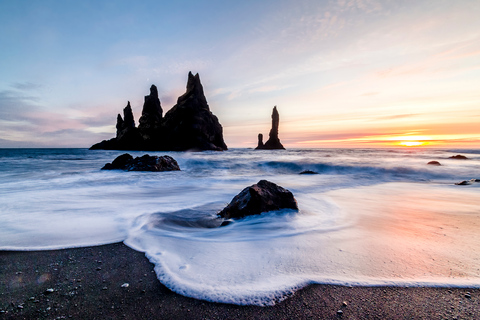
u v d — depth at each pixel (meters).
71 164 21.62
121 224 4.57
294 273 2.60
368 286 2.37
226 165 19.97
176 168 16.95
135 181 11.10
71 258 3.10
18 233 4.05
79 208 5.90
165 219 5.05
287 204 5.62
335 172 16.66
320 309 2.04
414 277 2.52
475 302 2.11
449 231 4.03
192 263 2.88
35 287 2.44
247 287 2.34
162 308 2.09
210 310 2.05
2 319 1.96
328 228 4.21
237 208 5.36
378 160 20.81
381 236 3.78
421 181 11.73
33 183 10.12
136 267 2.84
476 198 7.29
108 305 2.14
